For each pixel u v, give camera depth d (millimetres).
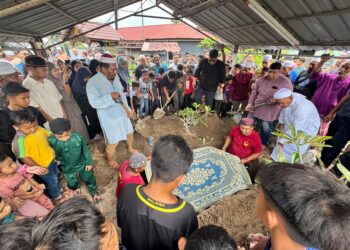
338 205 579
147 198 1117
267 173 744
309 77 4965
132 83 6012
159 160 1044
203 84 5648
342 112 3490
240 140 3350
